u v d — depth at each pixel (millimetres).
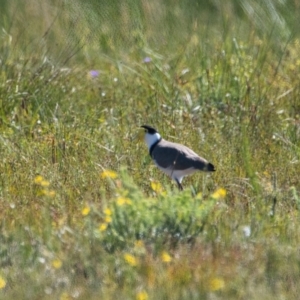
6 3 21906
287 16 21891
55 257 10445
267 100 16469
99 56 19578
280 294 9703
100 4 22031
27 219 11656
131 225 10883
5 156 14156
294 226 11438
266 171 13648
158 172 13727
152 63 18547
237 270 10094
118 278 10086
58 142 14336
